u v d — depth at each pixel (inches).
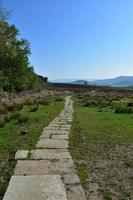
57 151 337.7
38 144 371.9
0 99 908.0
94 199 207.0
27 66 1501.0
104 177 254.2
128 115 767.7
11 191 214.4
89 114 794.2
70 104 1199.6
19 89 1529.3
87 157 318.7
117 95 1996.8
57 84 4566.9
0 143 379.9
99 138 428.5
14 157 306.3
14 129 495.5
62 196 207.3
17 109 820.0
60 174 252.7
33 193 211.2
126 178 253.3
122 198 211.5
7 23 1253.1
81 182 238.8
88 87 4249.5
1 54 1241.4
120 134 462.9
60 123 584.4
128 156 326.6
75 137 431.5
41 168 269.0
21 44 1381.6
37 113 774.5
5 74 1307.8
